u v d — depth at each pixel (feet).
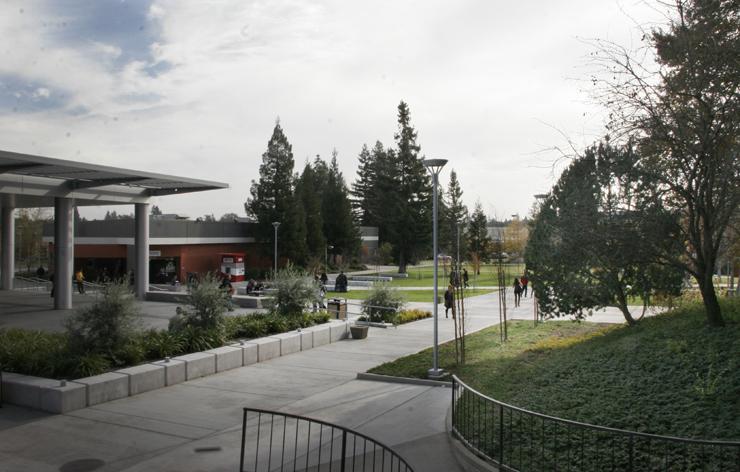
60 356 37.06
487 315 80.74
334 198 223.92
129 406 33.86
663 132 30.30
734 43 28.12
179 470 23.98
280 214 175.63
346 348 54.29
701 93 29.27
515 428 24.34
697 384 24.57
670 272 45.01
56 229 82.12
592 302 47.96
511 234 192.44
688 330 32.65
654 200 34.53
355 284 144.25
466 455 23.22
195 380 40.78
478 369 39.88
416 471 23.04
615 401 25.27
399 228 198.49
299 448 26.50
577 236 39.01
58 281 82.33
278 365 46.24
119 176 74.08
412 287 138.82
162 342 43.09
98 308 39.04
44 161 58.39
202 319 48.62
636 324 46.83
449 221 202.49
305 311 62.39
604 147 37.50
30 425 30.09
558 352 40.68
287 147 177.78
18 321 70.03
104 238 140.46
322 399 35.45
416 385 38.83
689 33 29.35
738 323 31.55
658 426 22.09
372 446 26.50
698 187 31.37
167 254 150.10
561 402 26.48
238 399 35.55
